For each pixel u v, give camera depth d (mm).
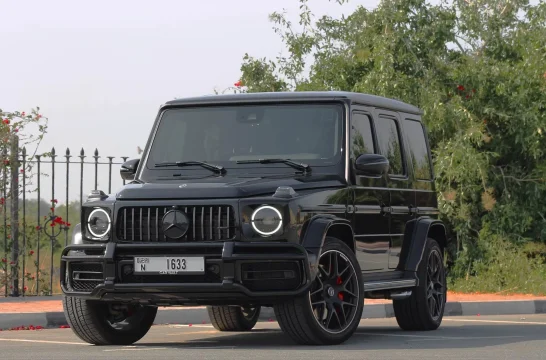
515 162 18938
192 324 12477
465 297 15836
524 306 14602
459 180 17891
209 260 8383
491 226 18203
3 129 15516
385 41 18875
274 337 10359
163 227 8531
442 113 18062
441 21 19266
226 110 9758
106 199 8828
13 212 15531
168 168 9547
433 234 11430
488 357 7953
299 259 8359
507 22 20281
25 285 16234
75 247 8820
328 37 20453
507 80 18859
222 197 8508
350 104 9641
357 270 9055
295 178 9164
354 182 9461
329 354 8031
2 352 8656
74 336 10781
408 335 10336
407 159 10891
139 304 9055
